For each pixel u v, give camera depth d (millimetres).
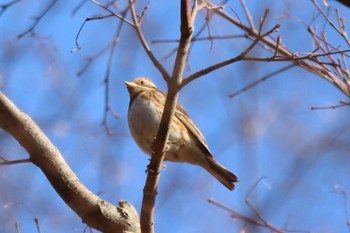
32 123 7770
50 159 7934
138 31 8406
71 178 8164
